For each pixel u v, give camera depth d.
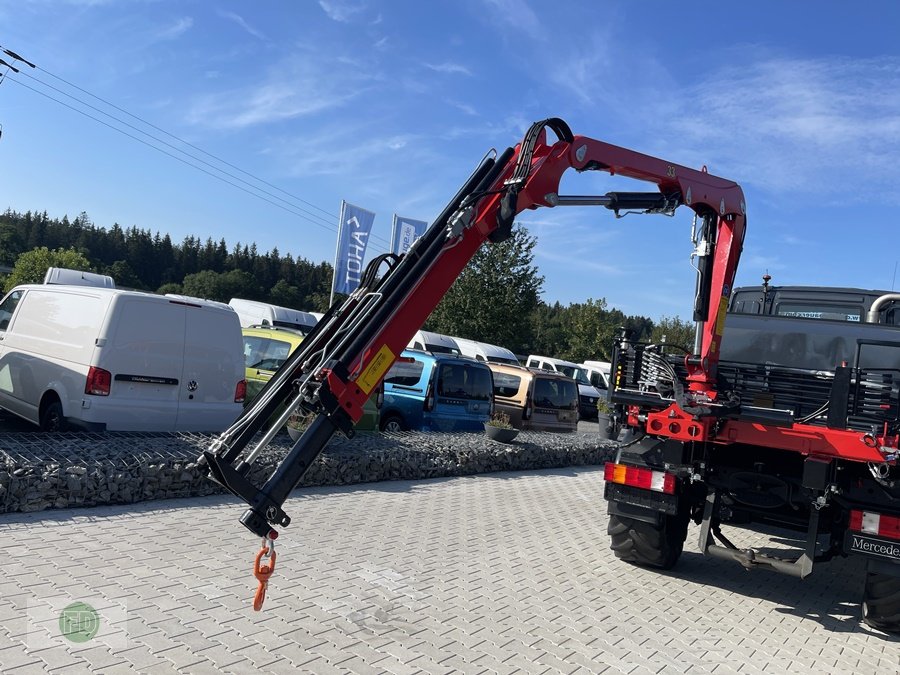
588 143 5.06
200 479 6.91
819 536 5.71
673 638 4.92
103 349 7.57
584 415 28.11
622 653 4.53
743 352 6.83
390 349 3.95
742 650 4.85
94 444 6.88
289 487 3.53
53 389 7.96
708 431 5.80
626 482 6.17
